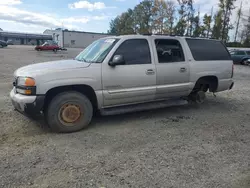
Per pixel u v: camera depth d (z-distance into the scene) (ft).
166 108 18.92
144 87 14.97
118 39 14.44
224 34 160.56
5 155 10.13
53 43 127.54
